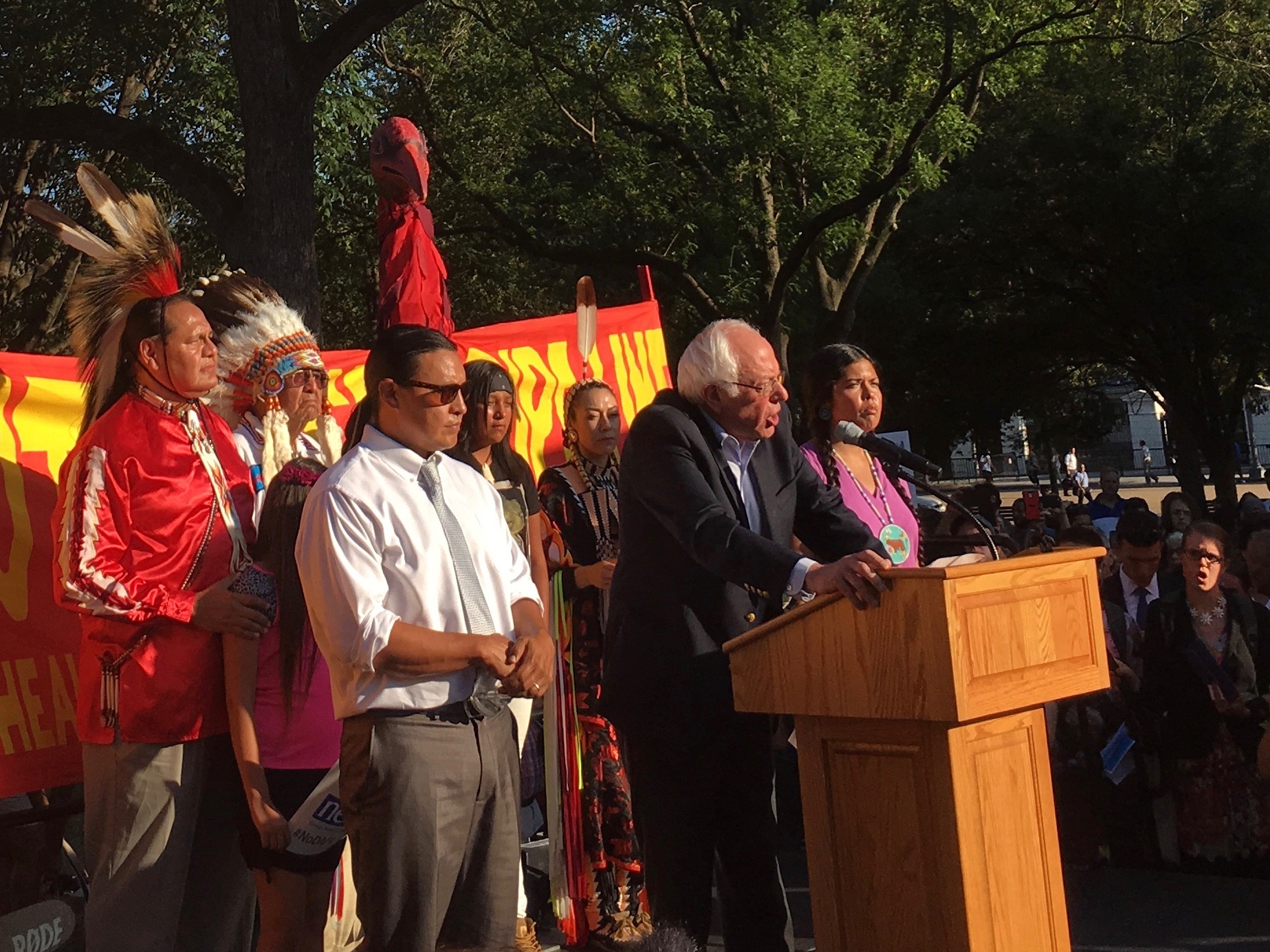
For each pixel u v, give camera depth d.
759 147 15.44
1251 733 6.15
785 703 3.17
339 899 4.33
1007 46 16.42
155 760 3.42
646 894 3.75
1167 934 5.34
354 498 3.08
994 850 3.00
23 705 3.93
